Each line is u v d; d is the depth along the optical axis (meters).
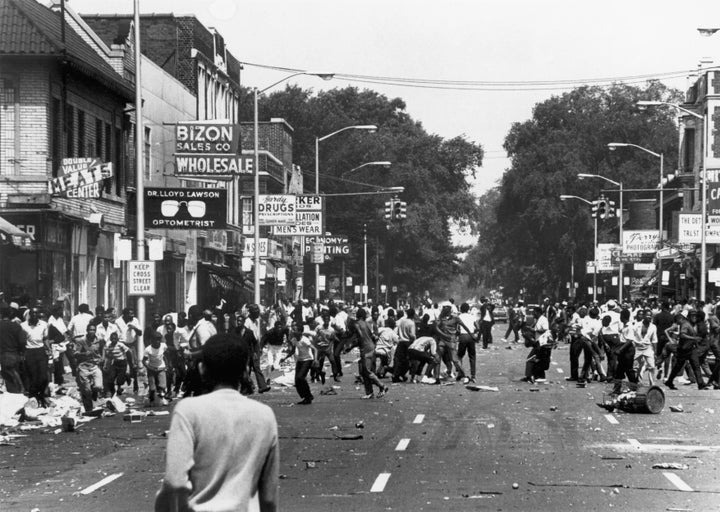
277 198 71.50
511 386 43.88
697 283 98.31
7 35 49.12
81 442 26.22
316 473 21.05
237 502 7.75
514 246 146.50
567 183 139.25
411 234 142.00
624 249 104.44
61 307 41.53
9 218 48.44
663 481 20.00
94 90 56.97
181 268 73.81
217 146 67.06
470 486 19.44
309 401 36.12
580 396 38.94
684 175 109.31
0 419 29.59
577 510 17.09
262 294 100.31
